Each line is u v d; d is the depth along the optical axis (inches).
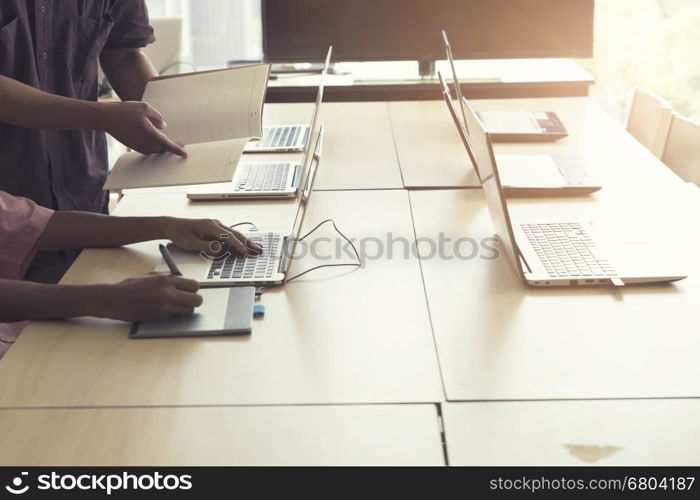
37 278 81.7
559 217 74.2
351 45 133.6
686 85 148.6
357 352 52.6
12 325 70.1
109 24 86.6
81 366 51.3
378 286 61.6
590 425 45.1
